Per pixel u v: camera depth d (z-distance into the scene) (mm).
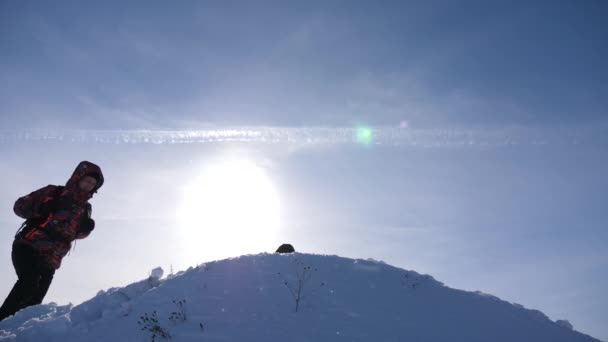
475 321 5617
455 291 6367
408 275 6586
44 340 5383
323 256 6918
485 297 6422
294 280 6043
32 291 6773
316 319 5207
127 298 6070
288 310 5348
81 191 7184
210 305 5414
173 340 4812
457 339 5141
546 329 5785
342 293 5844
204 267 6395
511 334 5449
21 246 6867
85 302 6137
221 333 4887
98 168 7281
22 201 6969
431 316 5582
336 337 4898
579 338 5707
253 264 6426
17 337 5480
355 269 6551
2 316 6605
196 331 4938
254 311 5285
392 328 5188
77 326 5527
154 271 6633
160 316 5281
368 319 5320
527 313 6195
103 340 5055
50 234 6945
